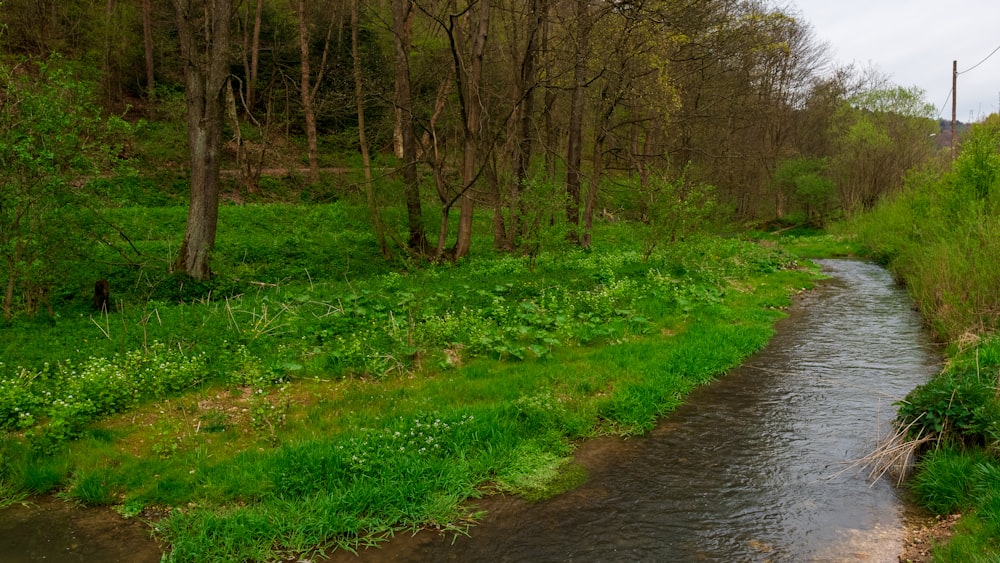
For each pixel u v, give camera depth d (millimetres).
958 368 8312
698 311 12891
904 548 4965
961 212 17875
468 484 5992
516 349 9602
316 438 6598
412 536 5258
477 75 17641
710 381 9281
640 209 23484
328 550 5066
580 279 15008
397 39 17609
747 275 18219
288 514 5352
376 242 19781
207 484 5777
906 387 8859
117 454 6367
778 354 10727
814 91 45969
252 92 28547
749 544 5082
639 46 20062
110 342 9469
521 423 7117
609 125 25172
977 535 4746
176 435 6836
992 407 6113
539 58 20938
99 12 29031
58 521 5449
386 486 5684
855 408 8102
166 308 12023
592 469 6469
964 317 11039
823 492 5926
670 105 21328
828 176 41188
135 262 14195
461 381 8422
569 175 21516
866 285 18328
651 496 5895
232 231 19906
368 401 7699
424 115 25344
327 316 11078
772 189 43312
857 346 11188
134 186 23469
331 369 8766
